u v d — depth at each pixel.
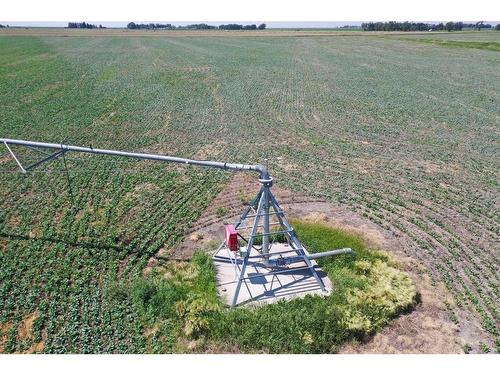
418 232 16.16
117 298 12.27
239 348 10.88
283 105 33.94
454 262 14.41
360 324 11.29
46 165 21.33
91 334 11.12
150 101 34.75
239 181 20.14
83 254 14.30
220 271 13.68
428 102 35.28
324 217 16.81
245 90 39.00
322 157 23.50
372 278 13.23
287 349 10.87
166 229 15.86
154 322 11.58
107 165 21.48
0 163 21.66
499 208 18.16
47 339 10.87
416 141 26.14
